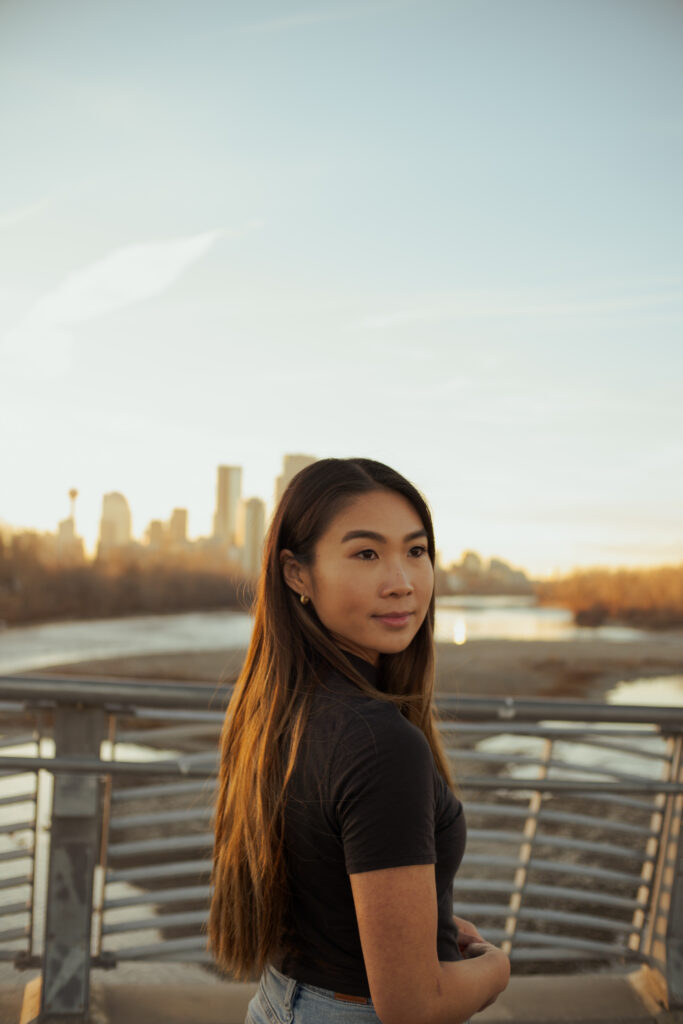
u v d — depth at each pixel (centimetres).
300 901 103
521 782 243
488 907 258
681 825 248
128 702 219
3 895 356
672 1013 237
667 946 245
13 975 260
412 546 111
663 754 252
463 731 234
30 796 237
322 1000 100
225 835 118
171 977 275
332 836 96
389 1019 88
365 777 91
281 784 103
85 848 225
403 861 88
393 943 87
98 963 233
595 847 256
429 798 92
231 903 112
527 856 256
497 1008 238
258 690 114
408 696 106
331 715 99
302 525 112
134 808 516
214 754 229
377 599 107
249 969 110
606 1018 236
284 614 112
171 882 394
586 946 258
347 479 110
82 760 222
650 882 258
